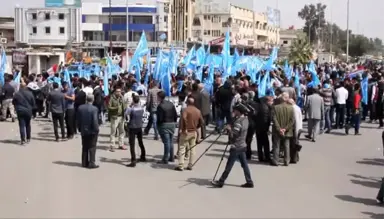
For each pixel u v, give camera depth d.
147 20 86.75
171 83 21.31
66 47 78.62
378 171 13.49
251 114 14.01
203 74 26.34
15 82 21.97
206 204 10.15
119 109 15.66
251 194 10.95
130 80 20.45
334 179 12.53
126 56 40.62
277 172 13.17
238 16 105.56
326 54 95.81
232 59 27.64
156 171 13.07
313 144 17.52
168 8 88.44
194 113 13.10
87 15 88.12
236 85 17.80
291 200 10.55
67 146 16.45
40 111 23.72
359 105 19.67
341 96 20.48
